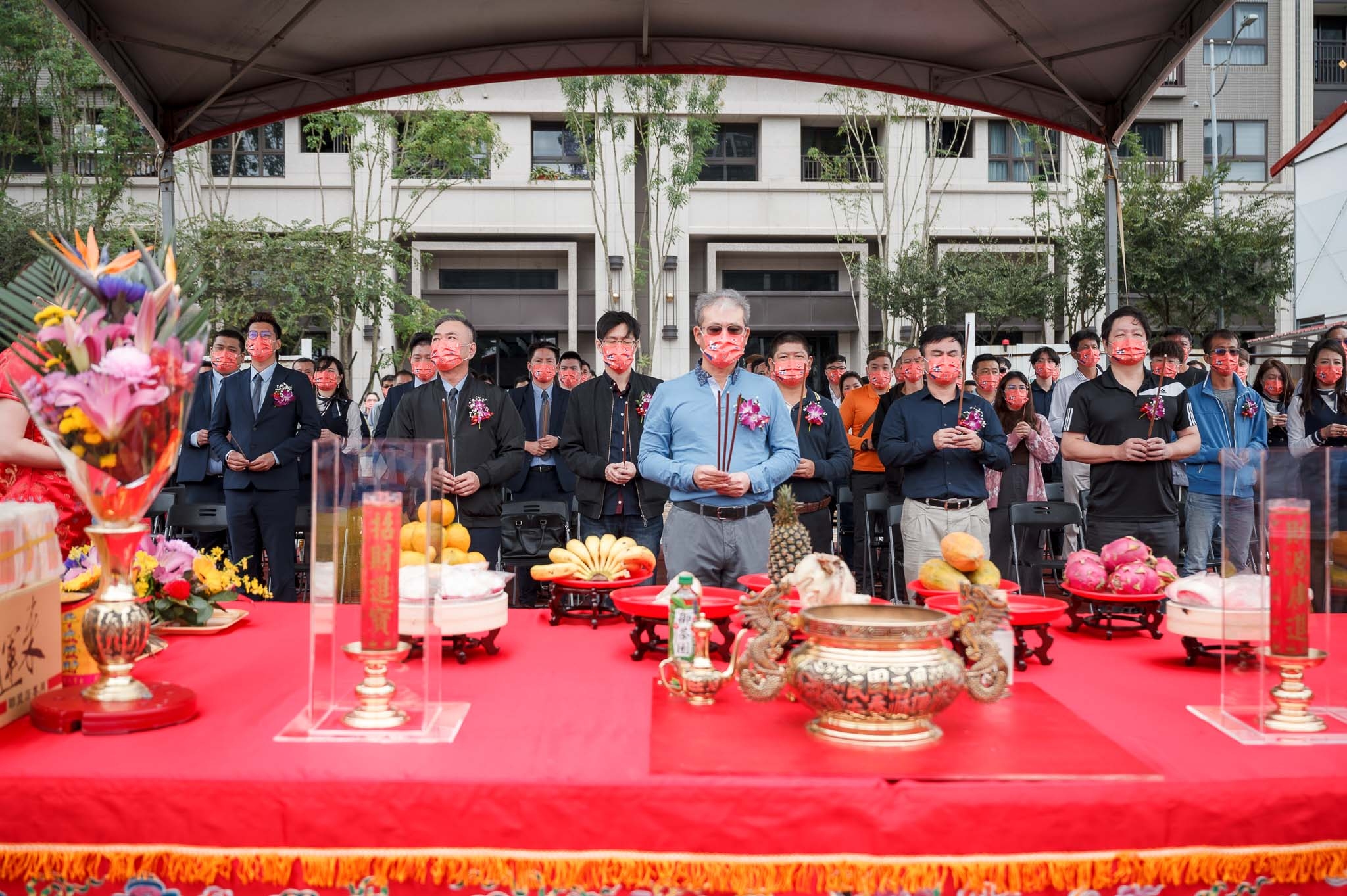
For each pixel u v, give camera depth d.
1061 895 1.26
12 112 15.03
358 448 1.52
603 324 4.80
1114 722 1.53
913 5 5.79
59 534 2.32
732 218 20.20
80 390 1.44
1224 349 5.25
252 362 5.49
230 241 13.95
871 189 19.97
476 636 2.03
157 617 2.15
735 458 3.07
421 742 1.42
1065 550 6.01
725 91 19.94
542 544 4.45
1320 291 13.49
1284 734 1.45
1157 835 1.25
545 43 6.37
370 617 1.46
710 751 1.37
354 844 1.26
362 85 6.60
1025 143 19.53
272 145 19.02
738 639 1.65
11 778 1.27
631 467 4.64
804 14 5.96
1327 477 1.47
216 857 1.26
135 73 6.12
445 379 4.36
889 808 1.24
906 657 1.38
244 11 5.65
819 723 1.45
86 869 1.27
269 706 1.62
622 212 19.75
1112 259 6.73
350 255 14.50
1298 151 13.81
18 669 1.53
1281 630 1.47
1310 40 20.36
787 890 1.25
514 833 1.26
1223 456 1.58
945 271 17.56
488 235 19.89
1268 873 1.26
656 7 5.91
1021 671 1.86
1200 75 20.39
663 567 5.34
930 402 4.33
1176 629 1.90
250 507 5.35
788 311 20.56
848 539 7.12
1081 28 5.82
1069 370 10.71
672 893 1.28
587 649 2.08
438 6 5.79
